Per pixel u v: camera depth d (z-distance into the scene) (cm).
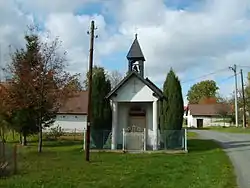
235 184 1487
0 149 1745
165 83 3375
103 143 3066
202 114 9450
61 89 3053
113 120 3098
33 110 3272
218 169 1900
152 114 3253
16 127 3578
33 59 3045
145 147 3008
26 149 3053
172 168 1952
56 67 4128
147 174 1722
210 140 3912
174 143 2978
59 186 1407
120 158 2462
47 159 2370
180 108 3306
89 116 2411
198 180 1553
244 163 2162
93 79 3250
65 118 5778
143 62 3338
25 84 2955
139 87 3131
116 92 3125
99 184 1449
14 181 1524
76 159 2386
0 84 3127
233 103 8494
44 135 4359
